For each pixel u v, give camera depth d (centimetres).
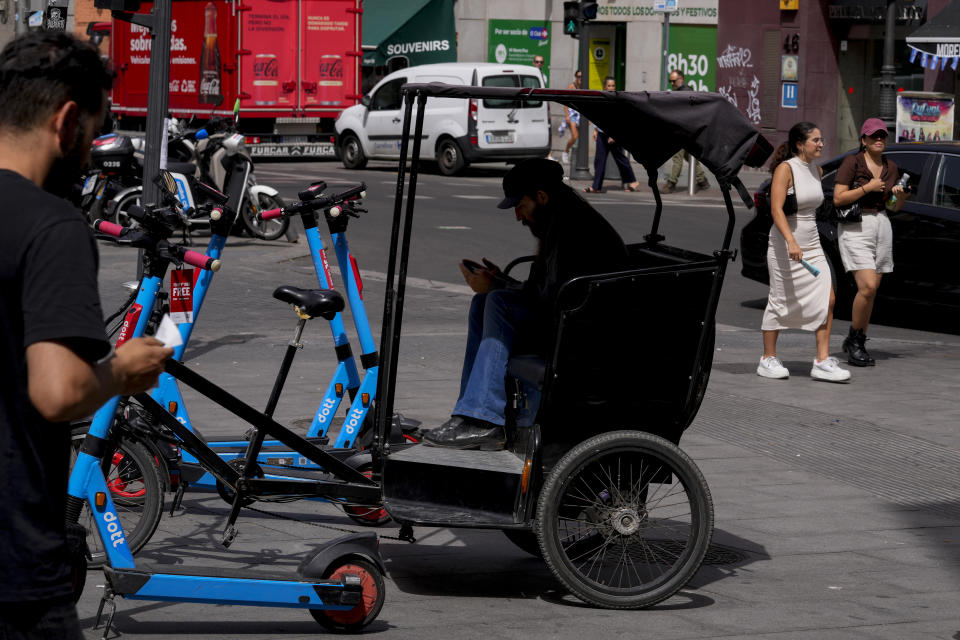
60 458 353
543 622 663
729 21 4209
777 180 1347
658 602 688
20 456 345
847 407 1238
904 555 803
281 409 1125
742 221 2719
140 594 598
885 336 1689
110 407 610
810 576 755
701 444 1083
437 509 697
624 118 793
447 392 1227
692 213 2866
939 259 1680
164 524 810
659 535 770
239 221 2305
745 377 1380
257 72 3844
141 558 730
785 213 1349
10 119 347
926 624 670
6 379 343
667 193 3300
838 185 1429
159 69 1389
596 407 700
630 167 3350
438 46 4897
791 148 1362
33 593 346
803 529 855
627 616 677
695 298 705
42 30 354
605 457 684
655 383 708
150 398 663
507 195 755
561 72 4962
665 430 715
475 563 772
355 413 850
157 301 750
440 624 656
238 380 1252
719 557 788
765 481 973
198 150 2238
